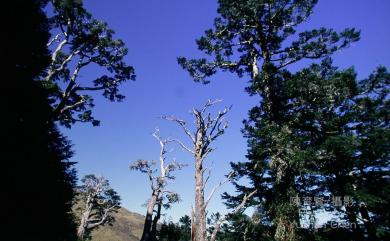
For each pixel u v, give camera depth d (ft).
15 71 43.83
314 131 70.13
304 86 62.49
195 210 58.75
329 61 66.13
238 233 69.77
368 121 77.71
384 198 67.87
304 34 72.59
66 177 56.80
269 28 77.20
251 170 66.54
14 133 41.98
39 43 48.83
